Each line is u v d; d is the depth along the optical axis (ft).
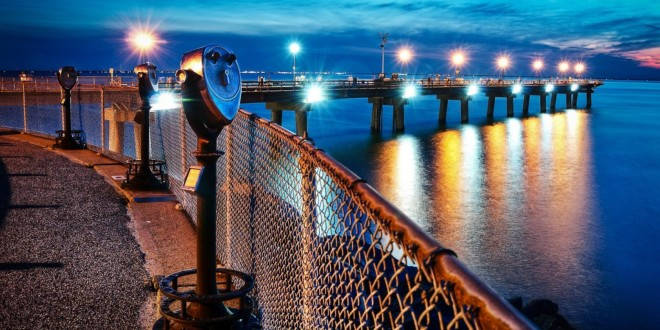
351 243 6.91
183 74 10.69
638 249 65.31
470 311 3.89
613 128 236.02
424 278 4.92
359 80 205.98
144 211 25.84
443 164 133.18
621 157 149.18
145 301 15.97
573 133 213.87
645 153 157.79
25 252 20.06
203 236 11.53
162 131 35.29
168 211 25.85
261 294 14.16
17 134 58.23
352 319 6.64
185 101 10.92
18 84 104.94
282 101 153.48
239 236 16.83
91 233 22.48
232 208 17.60
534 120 278.67
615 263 60.18
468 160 140.15
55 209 26.16
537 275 56.03
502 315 3.54
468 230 72.64
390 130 221.46
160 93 30.68
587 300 50.06
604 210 86.22
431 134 205.46
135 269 18.48
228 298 11.52
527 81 331.77
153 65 29.84
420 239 4.93
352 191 6.91
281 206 12.23
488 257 61.46
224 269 13.03
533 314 36.65
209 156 11.23
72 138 47.26
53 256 19.69
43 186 31.14
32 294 16.34
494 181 110.63
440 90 239.50
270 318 13.34
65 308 15.42
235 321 11.93
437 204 88.58
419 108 391.65
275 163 12.74
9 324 14.40
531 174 119.75
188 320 11.32
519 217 80.53
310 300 9.39
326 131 213.66
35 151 45.06
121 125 79.61
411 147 166.40
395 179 112.27
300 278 10.77
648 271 57.77
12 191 29.66
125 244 21.09
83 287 16.93
